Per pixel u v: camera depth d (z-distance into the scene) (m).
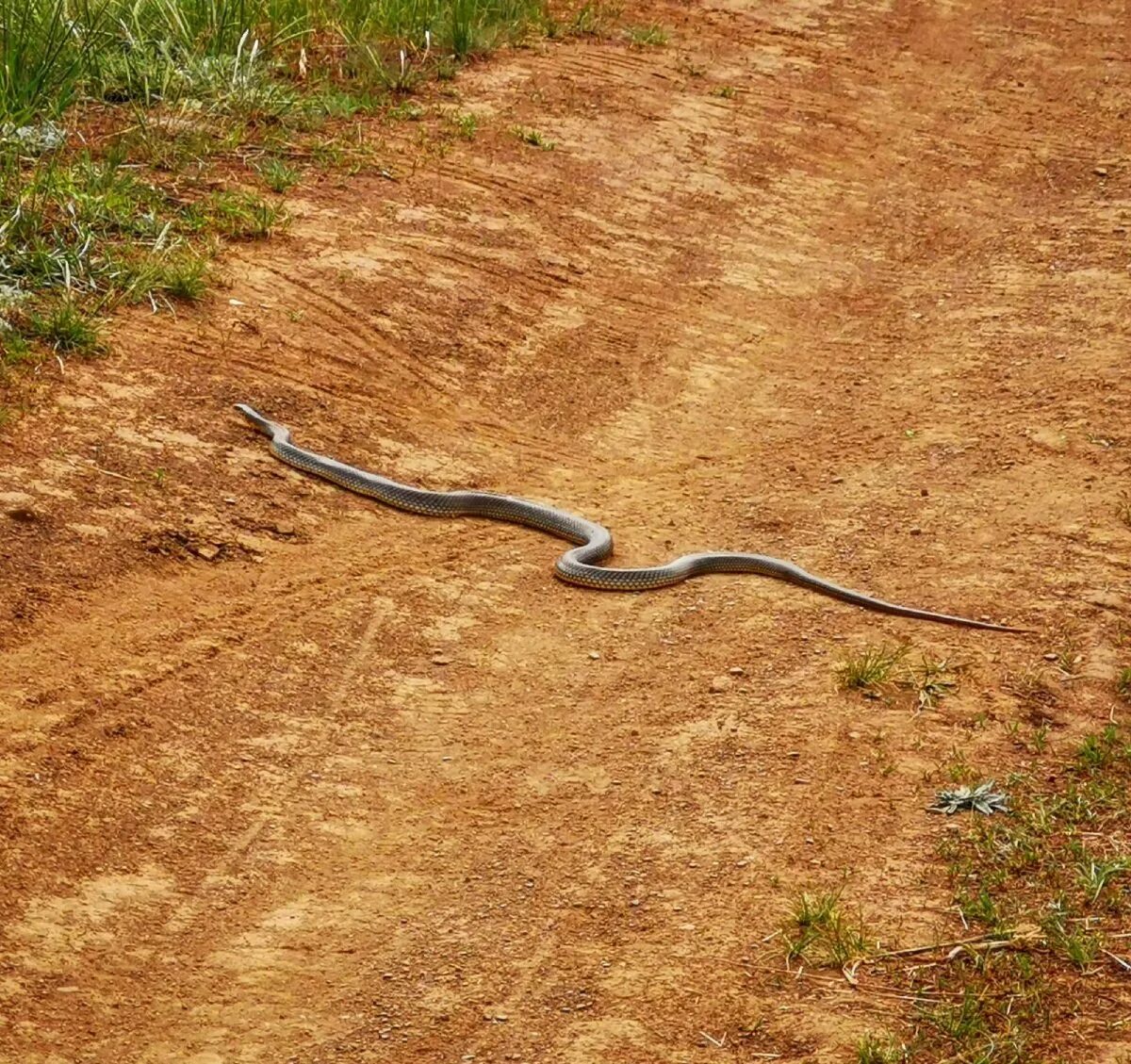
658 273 17.02
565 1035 7.30
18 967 7.50
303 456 12.35
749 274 17.38
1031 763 9.31
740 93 22.22
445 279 15.65
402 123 19.02
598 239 17.38
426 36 21.02
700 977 7.64
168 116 17.23
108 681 9.65
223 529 11.46
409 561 11.62
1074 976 7.59
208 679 9.84
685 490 13.11
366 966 7.75
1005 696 10.03
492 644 10.67
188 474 11.89
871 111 22.33
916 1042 7.14
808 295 17.12
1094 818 8.77
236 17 19.70
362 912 8.12
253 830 8.64
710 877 8.37
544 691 10.16
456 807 8.98
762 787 9.12
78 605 10.35
